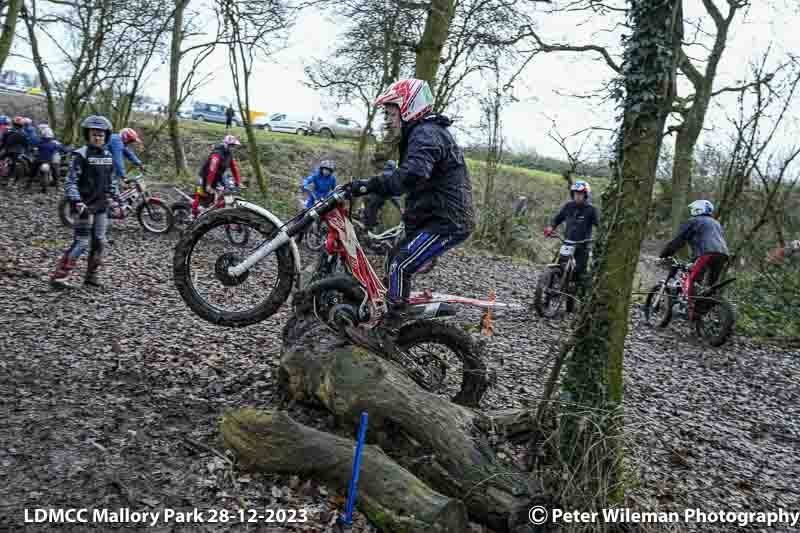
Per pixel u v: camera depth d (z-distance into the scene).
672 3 3.64
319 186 12.12
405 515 3.27
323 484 3.58
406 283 4.09
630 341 8.82
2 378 4.36
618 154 3.87
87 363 4.83
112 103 21.17
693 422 5.92
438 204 4.02
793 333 10.45
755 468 5.14
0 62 13.03
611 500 3.73
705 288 9.16
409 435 3.78
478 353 4.61
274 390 4.71
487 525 3.61
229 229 4.41
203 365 5.07
